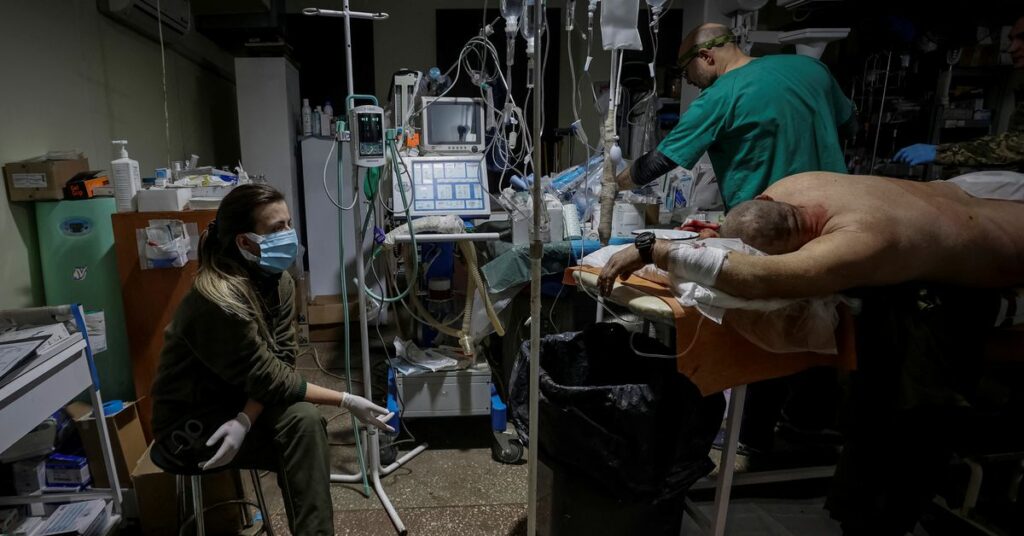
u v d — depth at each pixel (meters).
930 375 1.24
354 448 2.11
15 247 1.76
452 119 2.16
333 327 3.22
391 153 1.68
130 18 2.48
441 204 2.01
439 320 2.30
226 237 1.28
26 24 1.85
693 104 1.80
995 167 1.74
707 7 3.38
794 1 3.08
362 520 1.71
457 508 1.78
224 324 1.20
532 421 1.21
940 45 2.99
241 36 3.55
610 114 1.83
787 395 2.10
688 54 1.92
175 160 3.15
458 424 2.32
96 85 2.32
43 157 1.83
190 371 1.28
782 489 1.84
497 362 2.65
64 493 1.54
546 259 1.97
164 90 2.96
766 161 1.75
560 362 1.54
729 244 1.17
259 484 1.47
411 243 1.82
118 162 1.80
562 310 2.12
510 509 1.77
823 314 1.13
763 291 1.08
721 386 1.15
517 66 4.09
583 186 2.29
